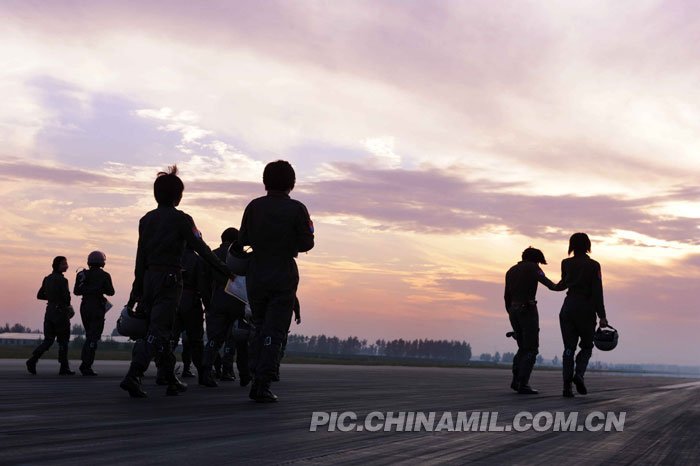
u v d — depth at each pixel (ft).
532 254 30.99
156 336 19.93
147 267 20.59
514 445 12.09
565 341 29.19
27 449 9.75
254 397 18.99
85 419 13.52
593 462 10.63
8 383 24.84
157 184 20.86
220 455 9.70
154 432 11.82
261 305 19.69
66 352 35.27
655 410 20.94
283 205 19.63
